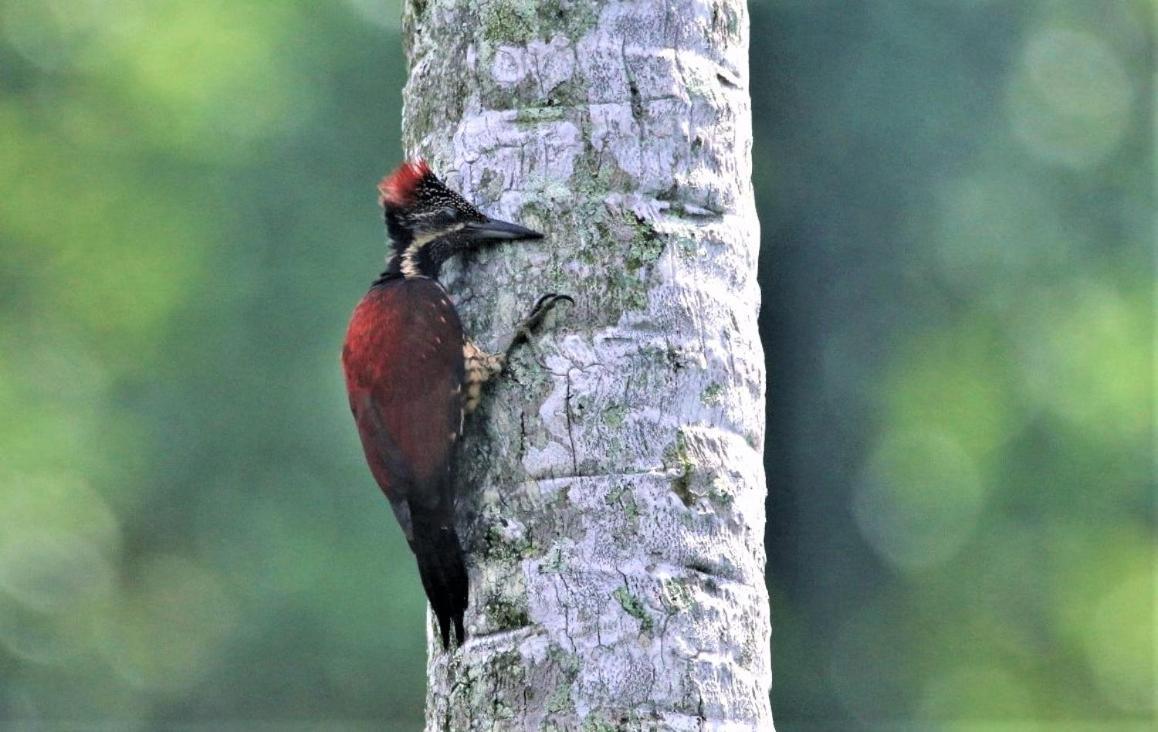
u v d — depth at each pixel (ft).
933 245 53.93
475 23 23.35
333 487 54.85
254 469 55.98
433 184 23.50
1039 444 57.72
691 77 22.88
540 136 22.81
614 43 22.77
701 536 22.02
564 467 22.13
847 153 53.21
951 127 53.62
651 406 22.15
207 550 56.18
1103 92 57.82
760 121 53.31
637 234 22.47
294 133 56.95
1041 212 56.08
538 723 21.61
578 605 21.72
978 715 57.72
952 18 53.88
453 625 22.72
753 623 22.38
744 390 22.76
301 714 54.60
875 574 57.11
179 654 57.41
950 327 55.26
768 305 53.72
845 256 53.67
